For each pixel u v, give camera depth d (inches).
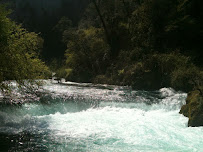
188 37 748.0
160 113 367.2
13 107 363.9
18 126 296.7
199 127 285.9
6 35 288.0
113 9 1107.9
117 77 736.3
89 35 1036.5
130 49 879.7
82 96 461.7
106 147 227.0
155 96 492.1
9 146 228.2
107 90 572.1
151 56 661.9
